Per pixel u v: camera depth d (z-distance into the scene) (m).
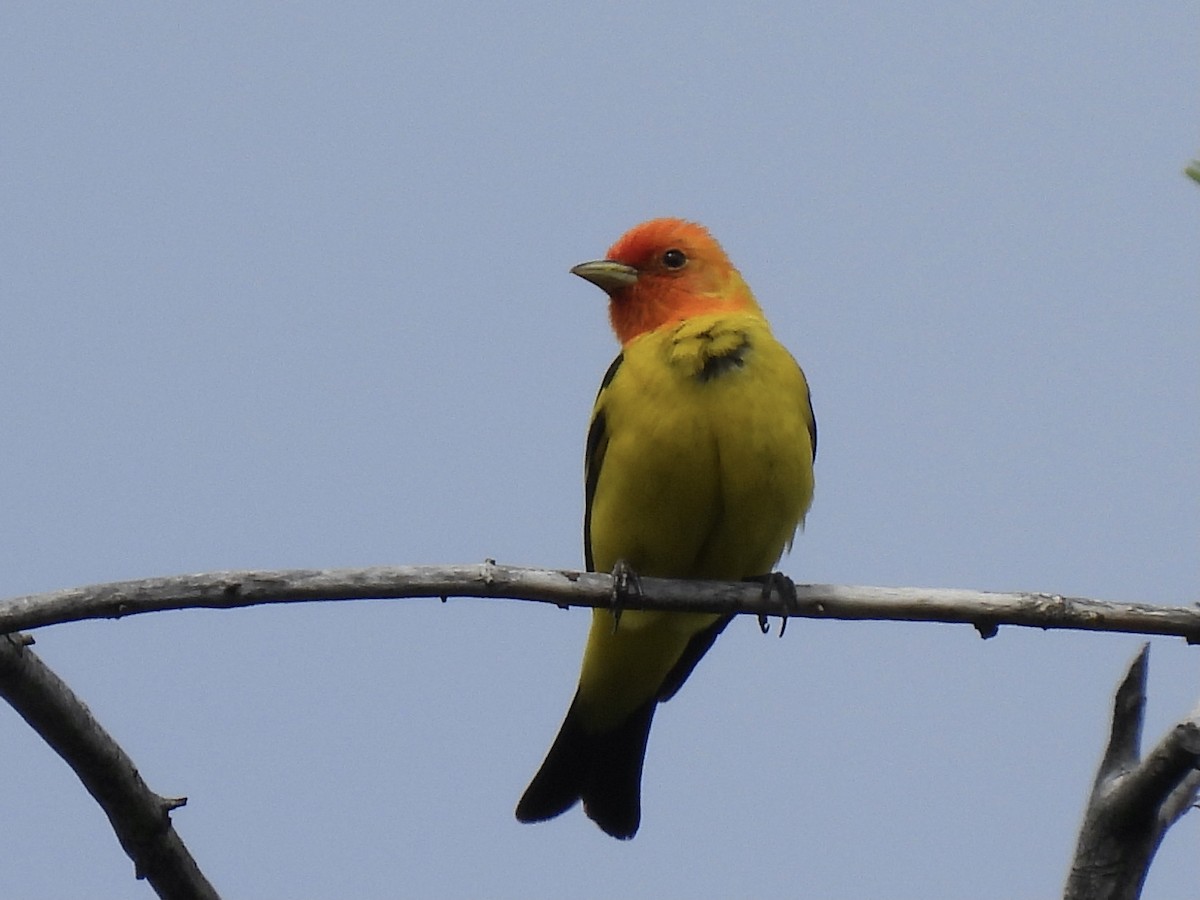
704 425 11.34
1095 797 8.50
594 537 12.14
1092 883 8.49
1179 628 9.40
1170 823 8.83
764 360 11.67
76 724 8.52
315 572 8.82
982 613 9.64
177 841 9.02
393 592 8.98
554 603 9.36
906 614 9.91
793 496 11.77
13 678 8.27
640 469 11.50
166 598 8.52
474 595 9.18
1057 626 9.49
